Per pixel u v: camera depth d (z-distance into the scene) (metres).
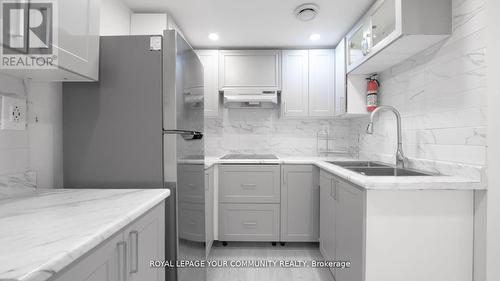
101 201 0.99
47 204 0.95
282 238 2.58
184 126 1.44
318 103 2.87
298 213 2.57
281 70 2.89
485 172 1.22
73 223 0.75
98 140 1.32
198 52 2.88
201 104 1.90
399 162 1.80
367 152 2.63
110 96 1.32
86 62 1.16
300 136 3.16
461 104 1.39
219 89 2.88
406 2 1.45
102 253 0.72
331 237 1.92
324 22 2.33
